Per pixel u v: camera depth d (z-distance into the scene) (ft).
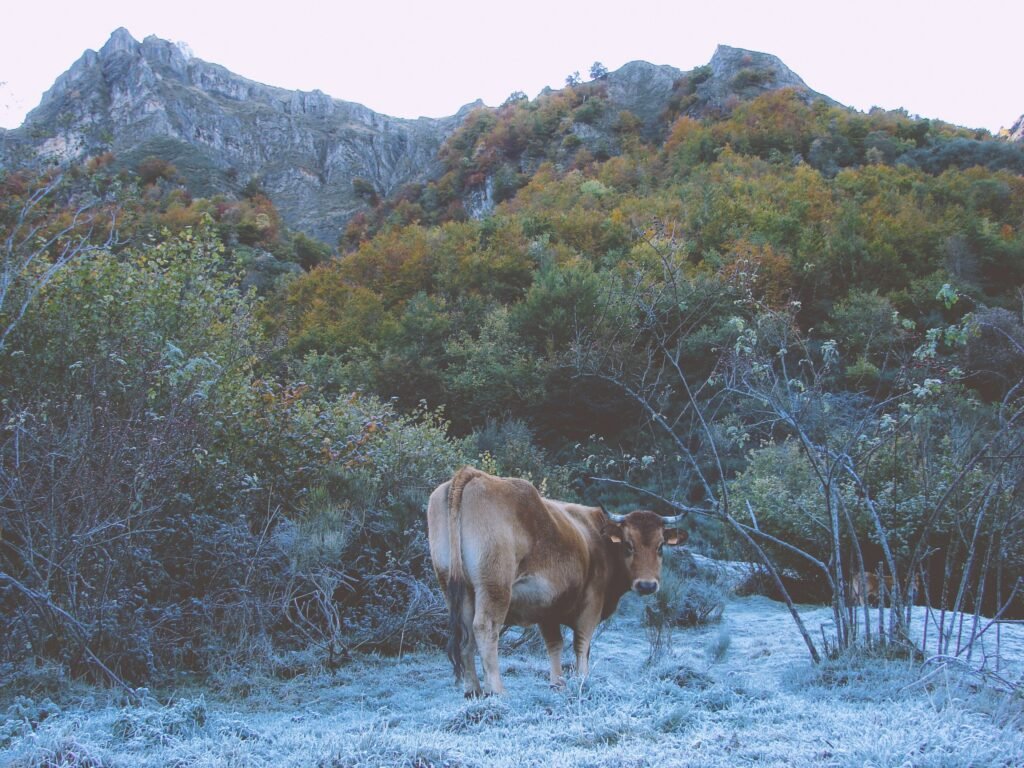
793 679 19.03
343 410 38.91
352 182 438.40
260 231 248.52
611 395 91.76
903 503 32.96
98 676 20.20
